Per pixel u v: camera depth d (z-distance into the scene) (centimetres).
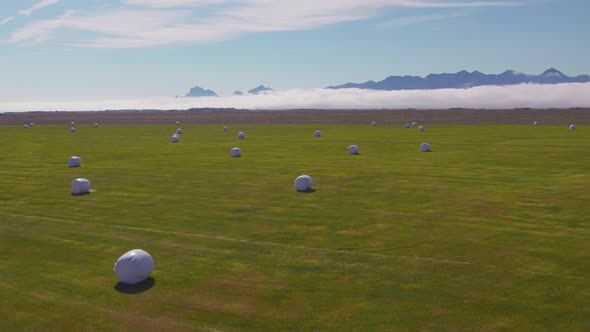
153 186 2561
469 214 1809
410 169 2889
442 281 1212
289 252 1457
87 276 1340
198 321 1069
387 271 1286
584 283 1168
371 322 1027
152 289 1239
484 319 1021
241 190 2384
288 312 1088
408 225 1691
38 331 1057
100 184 2669
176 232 1700
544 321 1003
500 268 1277
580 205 1888
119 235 1692
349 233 1620
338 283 1227
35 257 1506
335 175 2738
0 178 2959
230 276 1299
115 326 1062
